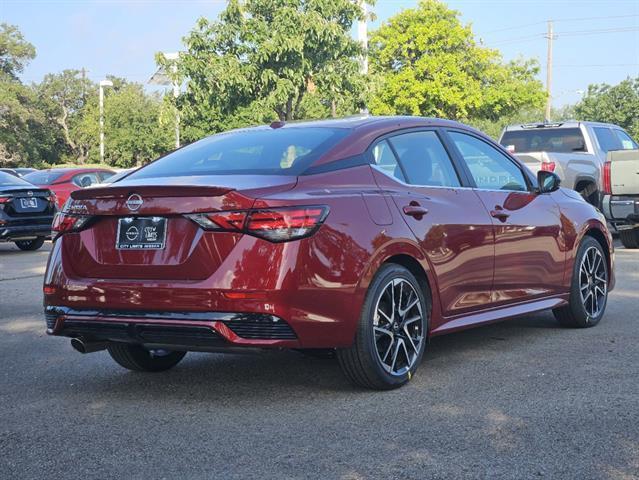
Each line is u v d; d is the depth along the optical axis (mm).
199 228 4191
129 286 4297
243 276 4086
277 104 16609
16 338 6516
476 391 4594
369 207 4574
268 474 3373
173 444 3797
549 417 4070
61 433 4008
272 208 4137
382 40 41781
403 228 4734
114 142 48312
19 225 13922
